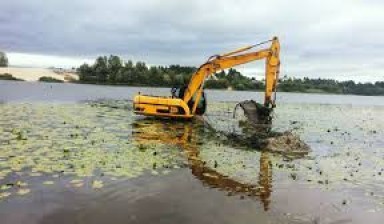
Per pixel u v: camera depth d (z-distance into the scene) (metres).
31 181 12.60
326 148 21.94
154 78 138.00
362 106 81.25
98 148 17.83
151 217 10.30
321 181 14.61
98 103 47.03
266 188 13.42
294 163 17.45
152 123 27.55
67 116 29.81
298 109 56.81
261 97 94.88
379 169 17.28
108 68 146.00
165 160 16.31
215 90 150.50
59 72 170.25
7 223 9.52
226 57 28.11
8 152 16.06
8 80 142.00
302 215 11.13
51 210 10.41
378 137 27.89
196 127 26.34
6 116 27.81
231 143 21.12
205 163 16.30
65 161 15.11
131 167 14.87
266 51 27.34
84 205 10.84
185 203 11.44
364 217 11.29
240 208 11.33
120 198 11.52
